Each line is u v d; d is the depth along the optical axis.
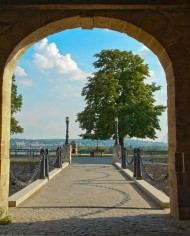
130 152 32.09
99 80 36.84
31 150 24.41
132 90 37.47
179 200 6.88
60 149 20.09
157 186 15.33
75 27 7.84
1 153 7.08
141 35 7.59
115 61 38.22
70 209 8.28
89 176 16.33
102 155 37.44
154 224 6.52
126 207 8.54
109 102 35.97
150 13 7.27
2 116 7.11
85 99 37.78
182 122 7.03
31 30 7.22
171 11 7.25
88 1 7.00
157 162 25.34
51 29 7.62
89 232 5.91
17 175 20.28
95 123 36.56
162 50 7.40
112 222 6.73
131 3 7.01
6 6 7.06
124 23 7.39
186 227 6.25
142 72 38.62
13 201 8.62
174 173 7.09
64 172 18.36
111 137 36.00
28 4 7.01
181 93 7.08
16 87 33.72
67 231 5.98
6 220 6.64
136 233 5.83
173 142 7.21
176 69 7.14
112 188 12.20
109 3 7.01
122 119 34.84
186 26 7.23
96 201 9.45
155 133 36.72
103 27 7.85
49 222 6.75
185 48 7.18
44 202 9.30
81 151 40.22
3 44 7.17
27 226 6.38
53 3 7.02
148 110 36.50
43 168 14.11
